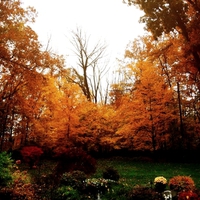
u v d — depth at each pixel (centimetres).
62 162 1220
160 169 1659
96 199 876
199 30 1194
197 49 1215
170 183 988
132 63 2223
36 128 2142
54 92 2141
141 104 2091
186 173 1470
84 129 2334
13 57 1508
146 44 2125
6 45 1476
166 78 2256
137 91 2111
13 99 1802
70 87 2195
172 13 1199
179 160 2158
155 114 2067
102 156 2617
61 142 2203
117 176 1214
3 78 1780
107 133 2481
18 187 907
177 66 1538
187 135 2269
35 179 1152
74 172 1052
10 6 1480
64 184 976
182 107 2400
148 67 2116
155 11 1215
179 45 1451
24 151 1611
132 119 2122
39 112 2281
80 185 961
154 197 845
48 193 930
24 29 1605
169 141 2345
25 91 1916
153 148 2252
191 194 786
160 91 2058
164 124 2198
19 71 1547
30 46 1521
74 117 2178
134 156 2598
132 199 862
